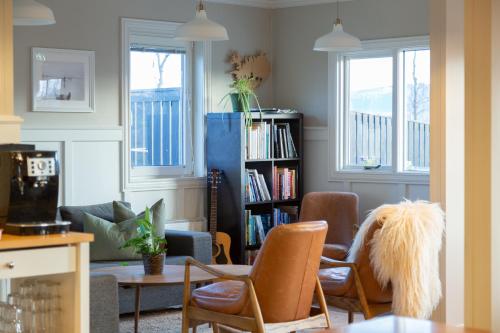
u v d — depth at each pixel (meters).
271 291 4.55
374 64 8.41
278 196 8.59
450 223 5.45
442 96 5.41
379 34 8.23
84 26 7.43
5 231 3.71
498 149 4.95
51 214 3.79
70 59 7.34
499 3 4.91
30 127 7.11
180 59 8.34
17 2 5.40
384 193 8.29
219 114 8.23
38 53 7.15
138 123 8.02
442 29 5.38
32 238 3.58
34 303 3.78
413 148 8.19
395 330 2.60
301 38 8.77
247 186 8.26
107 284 4.57
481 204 4.97
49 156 3.76
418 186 8.03
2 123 4.26
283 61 8.91
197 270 5.81
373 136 8.45
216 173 8.14
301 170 8.76
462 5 5.43
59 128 7.26
